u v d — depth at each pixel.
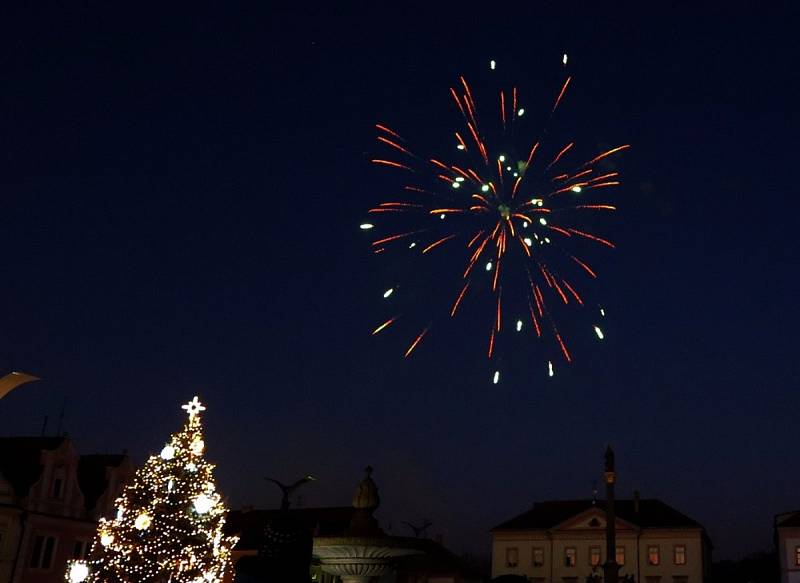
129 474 50.44
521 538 81.06
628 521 78.94
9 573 41.56
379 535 15.20
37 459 44.81
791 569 68.31
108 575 33.56
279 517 11.17
